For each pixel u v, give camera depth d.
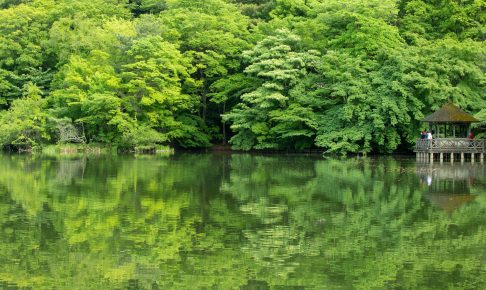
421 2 58.97
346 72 47.72
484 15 57.50
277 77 49.56
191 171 34.78
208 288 12.96
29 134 52.59
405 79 45.75
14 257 15.17
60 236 17.38
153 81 52.22
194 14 57.34
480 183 29.08
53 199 23.81
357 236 17.53
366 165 39.06
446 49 48.59
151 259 15.05
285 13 61.91
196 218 20.02
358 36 50.00
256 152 54.84
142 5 72.69
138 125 52.16
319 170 35.66
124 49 54.69
